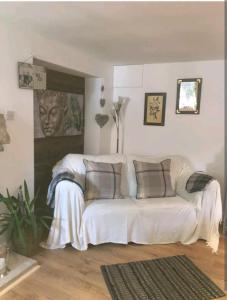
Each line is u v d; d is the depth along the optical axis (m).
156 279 2.18
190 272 2.29
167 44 2.84
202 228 2.83
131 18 2.15
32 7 1.99
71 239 2.57
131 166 3.23
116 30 2.46
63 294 1.97
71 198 2.53
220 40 2.66
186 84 3.61
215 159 3.58
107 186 2.88
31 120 2.66
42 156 3.40
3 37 2.30
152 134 3.94
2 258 2.13
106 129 4.13
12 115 2.44
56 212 2.55
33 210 2.50
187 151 3.74
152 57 3.43
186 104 3.64
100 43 2.90
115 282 2.12
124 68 4.02
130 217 2.66
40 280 2.12
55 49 2.88
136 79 3.95
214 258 2.53
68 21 2.26
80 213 2.57
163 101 3.79
